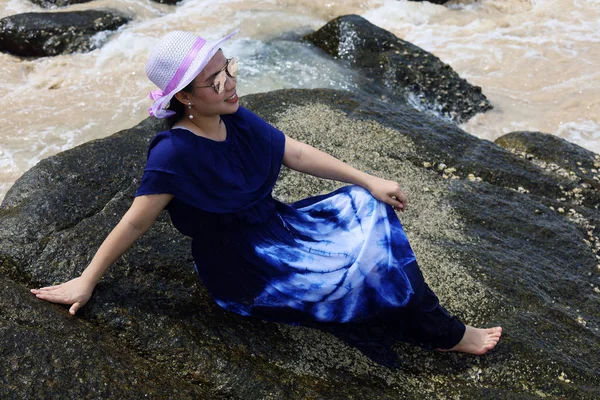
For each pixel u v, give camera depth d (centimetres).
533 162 489
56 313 287
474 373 310
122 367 271
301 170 306
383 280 288
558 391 306
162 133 272
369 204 301
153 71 262
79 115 665
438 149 462
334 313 295
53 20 800
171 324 299
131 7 878
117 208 361
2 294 287
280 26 841
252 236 292
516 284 356
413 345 316
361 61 704
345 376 298
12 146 615
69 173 376
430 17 877
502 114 664
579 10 874
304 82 683
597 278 377
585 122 654
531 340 323
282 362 298
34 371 259
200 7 907
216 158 277
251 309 303
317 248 293
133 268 322
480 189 431
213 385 282
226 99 269
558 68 747
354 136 463
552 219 416
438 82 668
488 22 855
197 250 298
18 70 754
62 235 337
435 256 367
